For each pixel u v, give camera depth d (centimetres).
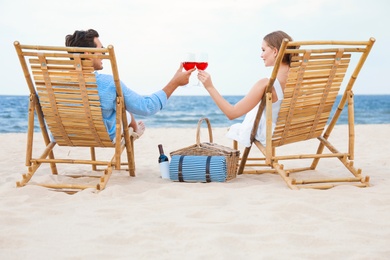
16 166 580
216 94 431
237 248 271
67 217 331
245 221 315
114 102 432
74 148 787
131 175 484
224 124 2370
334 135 1023
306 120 443
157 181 459
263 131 455
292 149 771
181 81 451
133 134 473
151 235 288
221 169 441
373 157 631
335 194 390
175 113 3086
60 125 436
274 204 351
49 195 399
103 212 341
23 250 267
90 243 277
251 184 438
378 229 301
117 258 256
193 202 367
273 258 254
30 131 436
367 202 365
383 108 3744
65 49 402
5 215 331
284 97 416
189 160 448
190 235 290
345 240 279
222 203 366
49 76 415
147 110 444
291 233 287
